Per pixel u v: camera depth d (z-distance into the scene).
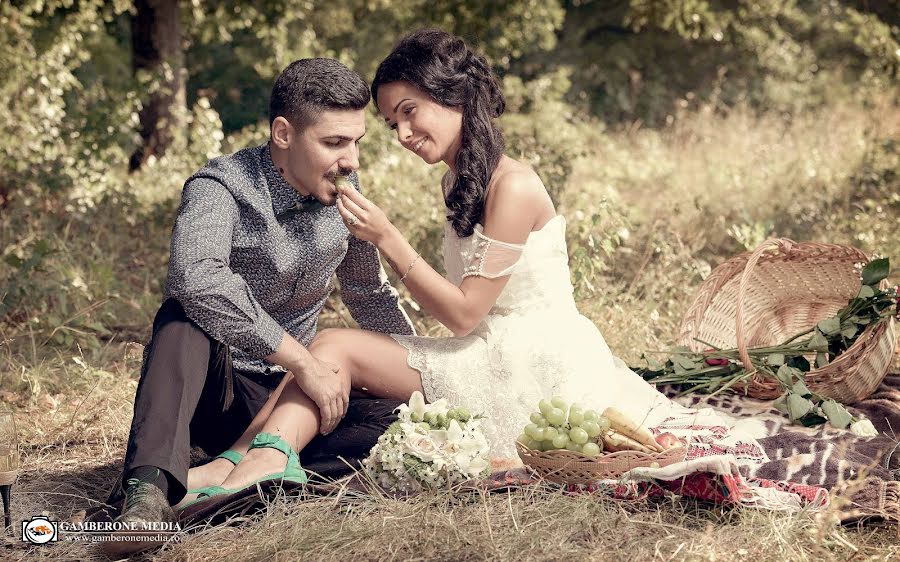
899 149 9.42
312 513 3.03
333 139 3.29
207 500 3.06
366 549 2.84
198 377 3.10
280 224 3.43
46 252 5.61
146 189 9.07
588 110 19.80
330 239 3.51
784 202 8.52
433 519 2.95
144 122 11.41
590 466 3.11
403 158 9.13
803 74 20.47
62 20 10.38
